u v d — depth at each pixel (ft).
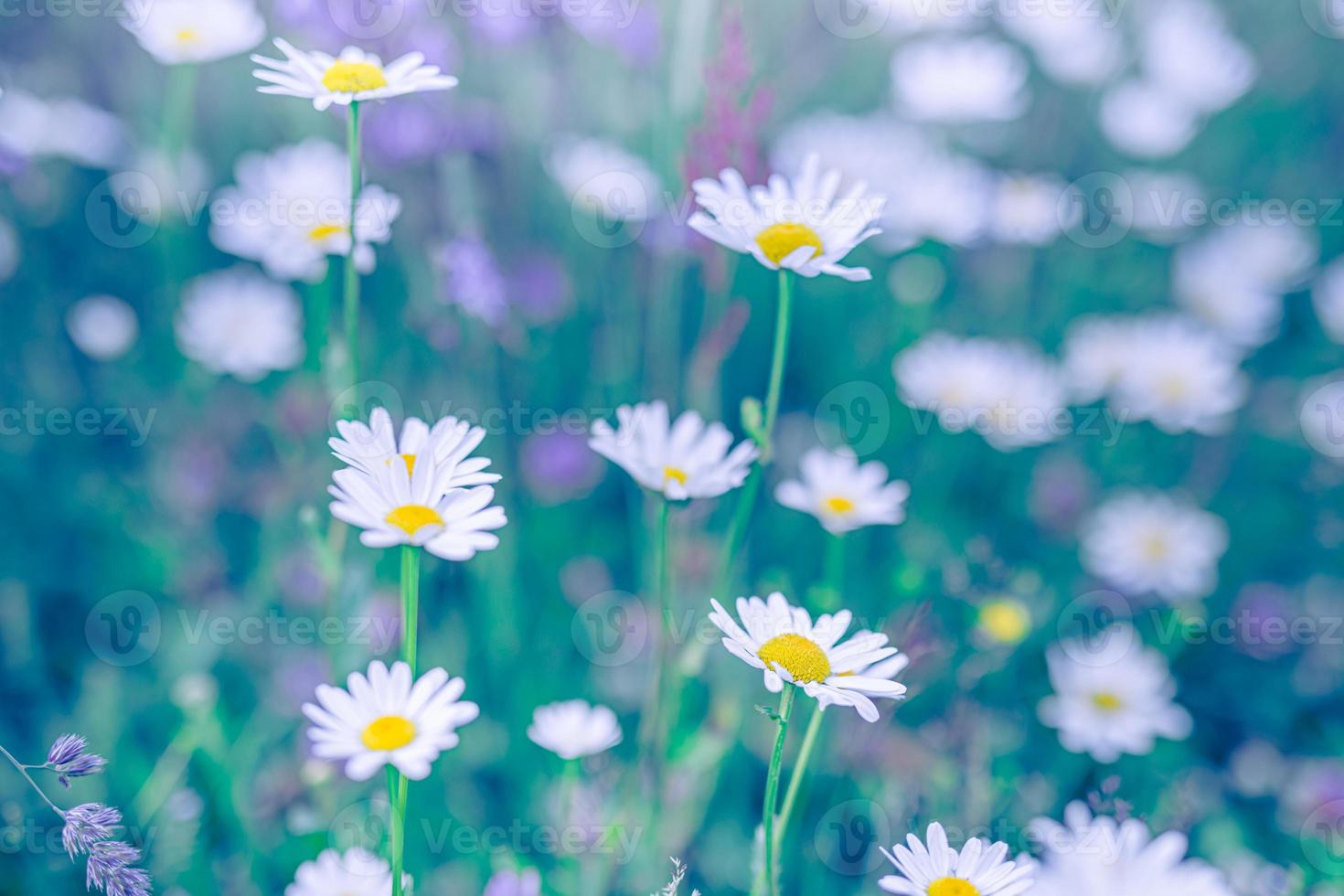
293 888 2.62
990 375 3.67
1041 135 4.97
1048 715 3.13
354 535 3.19
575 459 3.37
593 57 3.73
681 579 3.12
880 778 2.99
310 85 2.65
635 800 2.88
